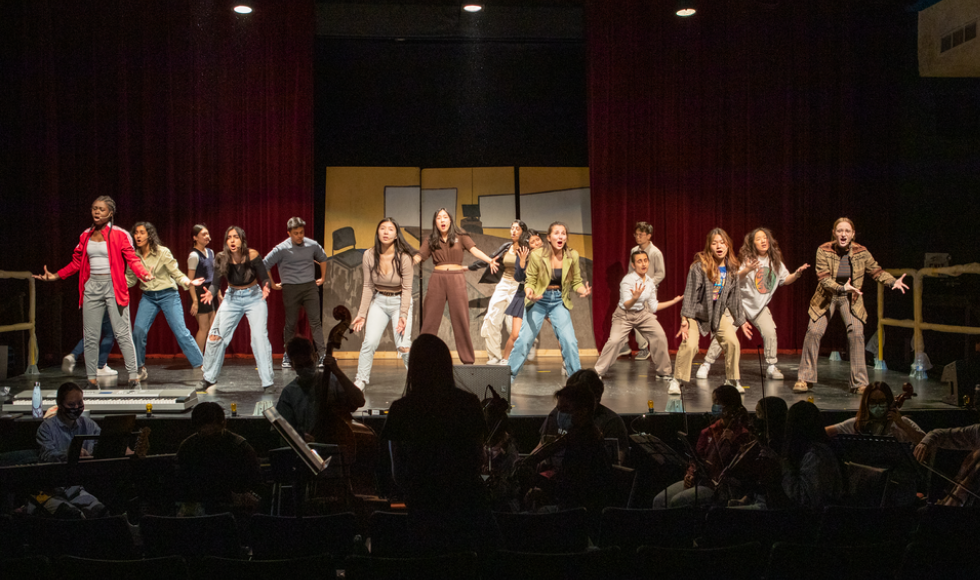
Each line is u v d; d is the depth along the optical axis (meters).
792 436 4.00
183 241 9.09
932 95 9.16
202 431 4.02
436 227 7.02
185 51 9.04
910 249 9.48
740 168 9.52
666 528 3.41
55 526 3.33
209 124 9.09
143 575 2.92
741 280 7.36
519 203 9.58
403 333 6.61
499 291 7.27
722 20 9.42
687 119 9.43
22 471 3.99
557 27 9.46
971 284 8.18
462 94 9.73
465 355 7.04
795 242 9.58
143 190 9.05
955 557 3.03
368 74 9.66
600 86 9.29
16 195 8.91
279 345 9.13
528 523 3.31
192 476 4.01
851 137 9.52
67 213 8.99
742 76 9.44
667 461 4.87
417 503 3.07
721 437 4.24
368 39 9.41
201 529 3.29
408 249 6.63
